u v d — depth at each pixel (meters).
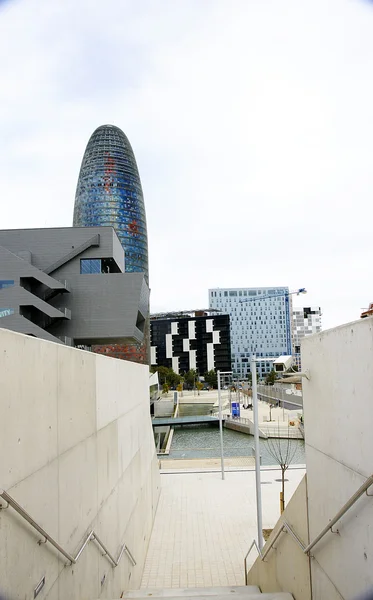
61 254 36.88
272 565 8.01
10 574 3.70
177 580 11.45
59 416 5.27
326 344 5.03
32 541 4.23
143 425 14.03
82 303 36.19
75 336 35.88
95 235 37.06
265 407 69.75
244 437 48.09
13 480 3.88
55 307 36.00
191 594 8.73
